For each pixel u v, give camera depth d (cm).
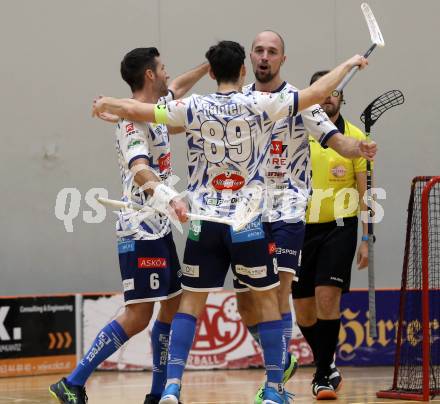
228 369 2730
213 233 1499
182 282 1530
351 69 1570
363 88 3125
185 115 1478
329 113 1998
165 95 1712
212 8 3136
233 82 1514
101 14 3086
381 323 2794
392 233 3119
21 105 3038
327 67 3150
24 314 2655
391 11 3155
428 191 1881
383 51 3142
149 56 1653
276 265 1539
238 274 1517
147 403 1656
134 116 1499
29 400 2020
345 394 2038
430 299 2206
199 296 1519
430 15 3164
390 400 1898
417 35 3161
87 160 3067
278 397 1506
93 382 2434
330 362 1977
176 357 1483
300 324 2091
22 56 3042
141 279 1590
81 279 3045
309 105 1484
